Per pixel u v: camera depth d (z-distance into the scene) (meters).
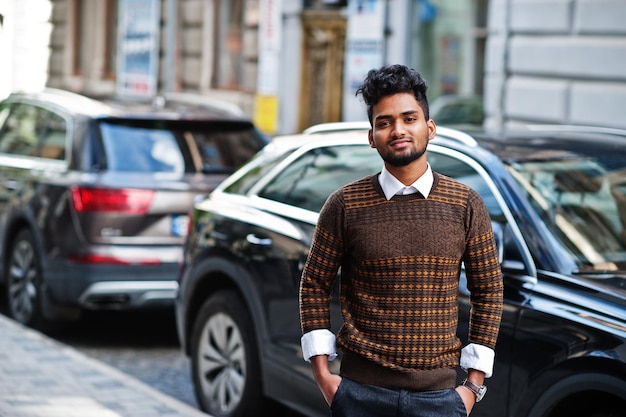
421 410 4.05
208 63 23.50
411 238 3.99
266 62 21.03
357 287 4.09
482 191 5.85
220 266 7.12
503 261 5.48
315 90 20.70
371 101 4.04
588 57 14.73
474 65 17.03
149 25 25.19
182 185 9.42
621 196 6.00
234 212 7.20
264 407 6.95
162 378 8.59
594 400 5.00
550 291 5.24
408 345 4.02
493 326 4.12
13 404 6.83
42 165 10.07
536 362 5.10
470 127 6.82
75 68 29.11
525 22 15.79
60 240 9.43
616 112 14.37
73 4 28.98
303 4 20.72
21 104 11.02
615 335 4.82
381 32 18.28
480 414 5.34
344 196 4.10
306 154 6.97
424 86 4.04
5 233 10.30
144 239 9.33
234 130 10.25
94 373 7.75
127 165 9.56
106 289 9.24
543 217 5.65
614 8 14.33
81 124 9.84
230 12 22.89
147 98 10.97
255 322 6.80
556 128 6.90
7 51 30.77
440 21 17.72
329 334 4.21
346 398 4.10
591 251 5.60
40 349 8.44
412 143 3.99
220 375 7.22
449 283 4.03
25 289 10.02
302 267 6.41
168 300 9.34
